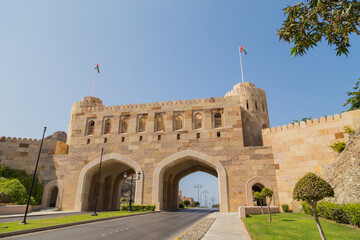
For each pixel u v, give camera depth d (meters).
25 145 33.53
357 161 17.34
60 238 10.58
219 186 28.44
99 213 24.78
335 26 7.44
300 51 8.41
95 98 44.75
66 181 32.38
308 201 9.06
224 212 26.73
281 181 26.75
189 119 32.28
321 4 7.38
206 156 29.91
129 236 11.20
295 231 11.62
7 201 27.34
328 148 24.16
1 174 31.06
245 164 28.64
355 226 13.06
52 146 34.69
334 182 19.97
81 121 35.50
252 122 34.50
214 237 10.98
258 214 22.25
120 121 34.53
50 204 35.22
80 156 33.41
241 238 10.73
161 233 12.35
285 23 8.28
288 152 26.95
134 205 28.61
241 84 37.94
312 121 25.91
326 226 13.34
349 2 7.25
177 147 31.22
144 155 31.77
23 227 12.86
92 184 35.09
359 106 34.00
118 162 34.31
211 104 32.47
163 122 33.28
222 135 30.56
